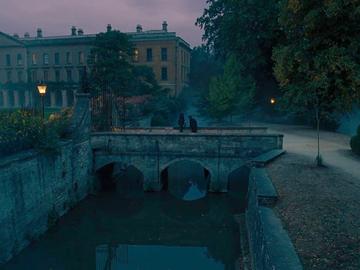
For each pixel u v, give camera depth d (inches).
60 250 645.3
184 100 2416.3
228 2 1264.8
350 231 342.3
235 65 1407.5
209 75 2751.0
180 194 941.8
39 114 937.5
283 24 450.3
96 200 884.6
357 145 746.2
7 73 2652.6
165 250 662.5
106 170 1034.1
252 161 696.4
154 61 2406.5
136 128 1068.5
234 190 951.0
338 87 395.9
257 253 426.6
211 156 879.1
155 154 902.4
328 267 275.9
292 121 1471.5
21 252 582.9
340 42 388.8
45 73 2578.7
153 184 911.7
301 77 451.8
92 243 707.4
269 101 1519.4
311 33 402.0
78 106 890.7
